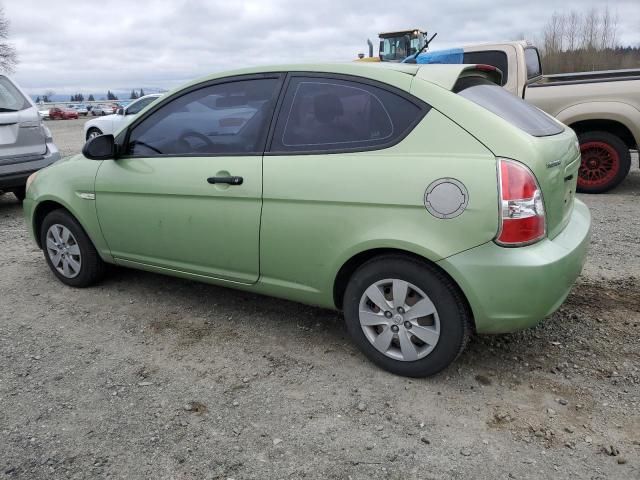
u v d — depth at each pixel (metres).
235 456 2.45
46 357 3.34
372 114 2.93
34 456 2.47
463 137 2.69
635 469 2.31
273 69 3.31
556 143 2.94
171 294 4.26
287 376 3.07
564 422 2.62
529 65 7.77
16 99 6.90
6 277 4.73
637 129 6.76
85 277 4.33
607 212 6.28
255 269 3.33
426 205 2.68
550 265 2.61
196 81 3.58
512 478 2.28
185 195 3.46
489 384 2.94
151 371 3.16
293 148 3.12
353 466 2.38
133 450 2.50
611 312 3.69
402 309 2.90
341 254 2.96
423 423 2.64
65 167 4.23
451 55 7.70
